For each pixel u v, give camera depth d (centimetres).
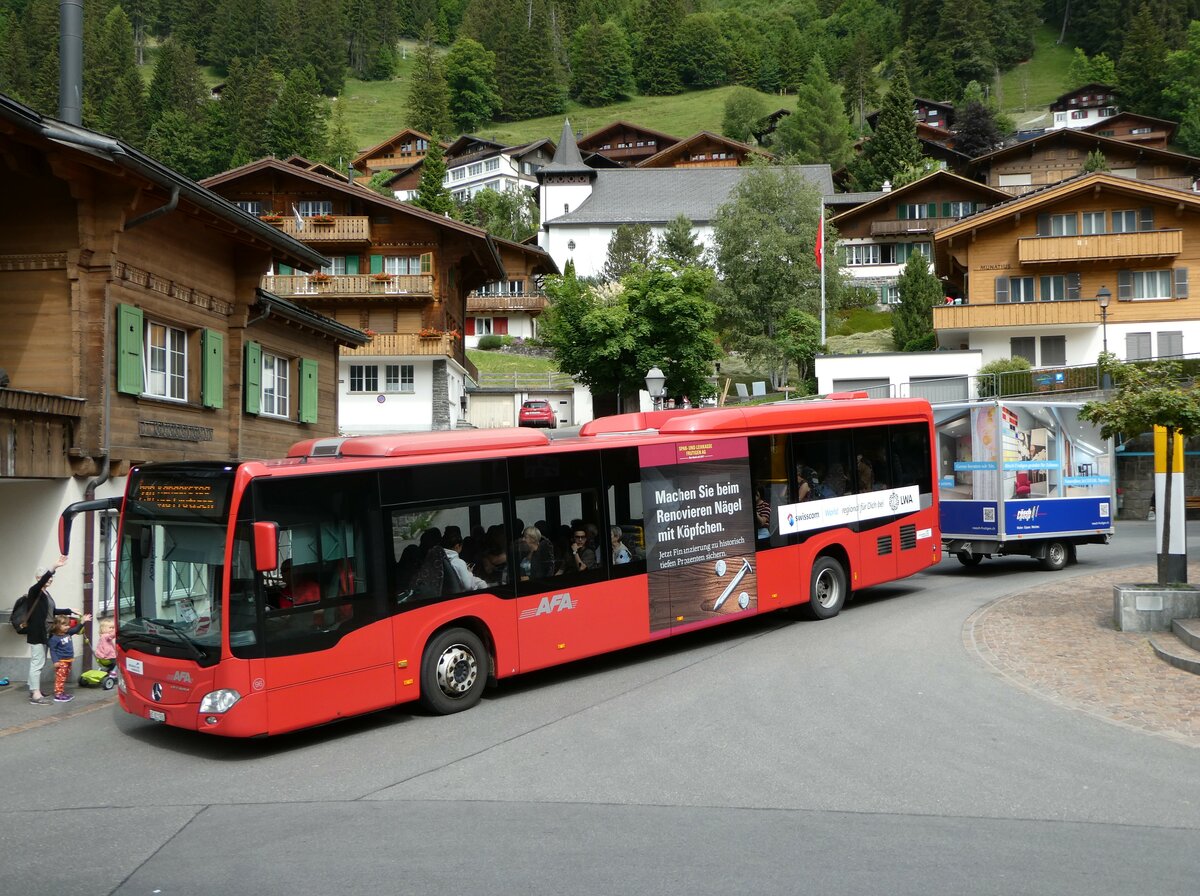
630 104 17400
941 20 15050
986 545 1839
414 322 4362
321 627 950
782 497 1420
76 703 1204
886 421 1598
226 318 1797
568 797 749
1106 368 1352
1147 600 1263
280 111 12050
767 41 18125
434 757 883
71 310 1384
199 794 816
